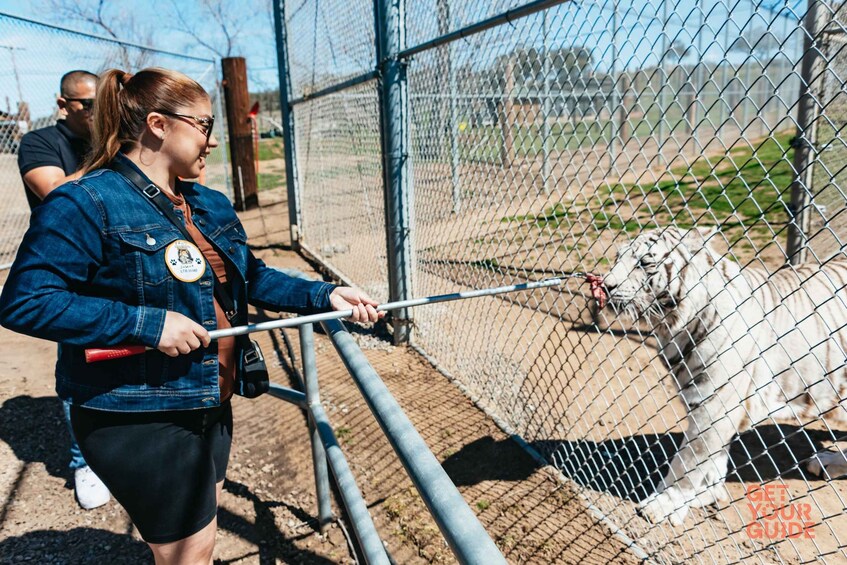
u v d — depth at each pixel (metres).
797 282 2.92
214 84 11.27
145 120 1.71
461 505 1.01
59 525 3.09
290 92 8.44
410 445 1.21
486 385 4.25
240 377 2.07
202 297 1.79
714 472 2.89
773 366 2.82
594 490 3.14
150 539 1.85
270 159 21.09
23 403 4.36
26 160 3.11
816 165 3.22
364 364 1.69
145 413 1.75
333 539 2.91
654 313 2.80
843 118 2.58
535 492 3.16
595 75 2.58
